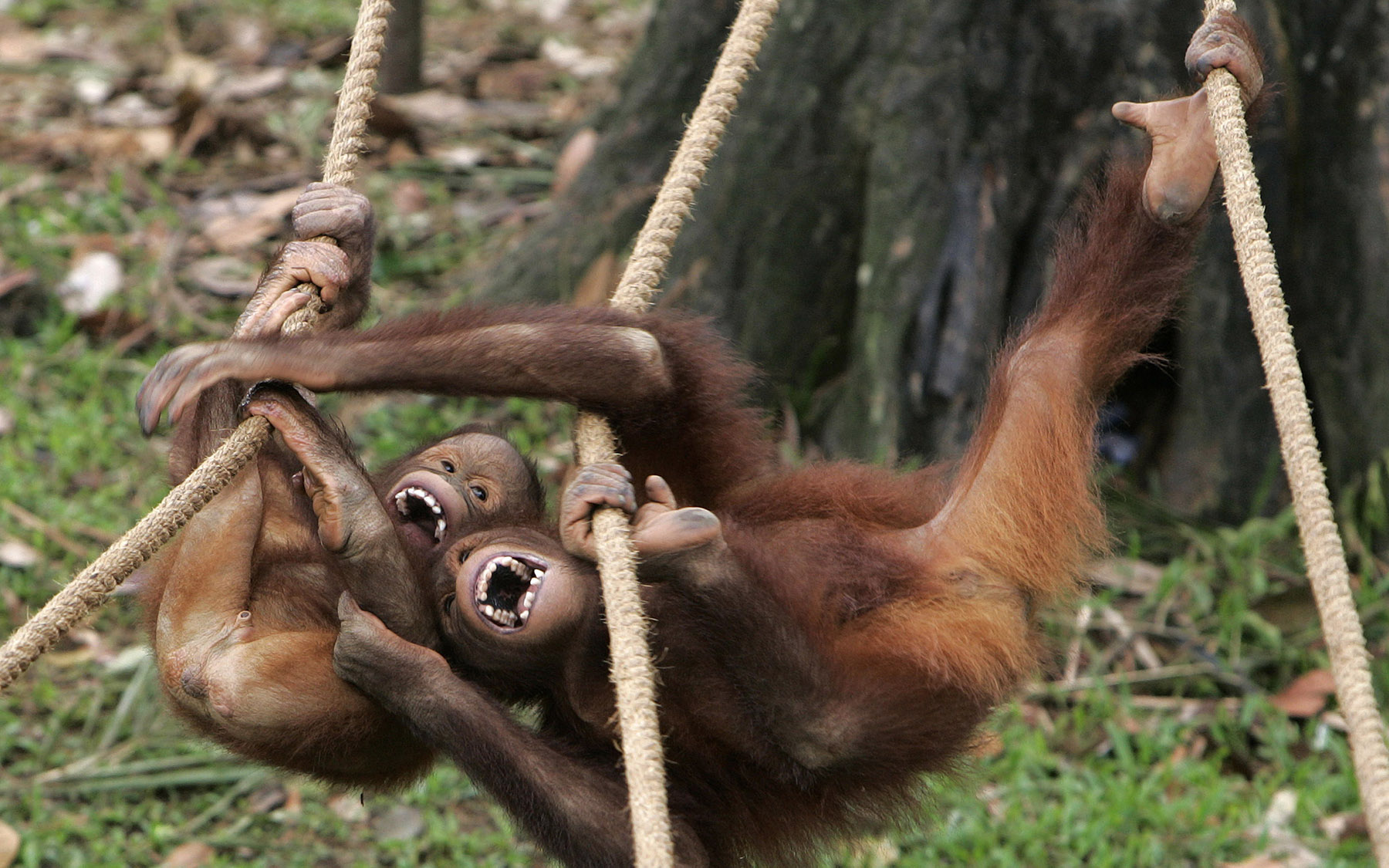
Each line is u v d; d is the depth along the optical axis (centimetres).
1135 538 1005
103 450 1079
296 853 836
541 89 1578
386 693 515
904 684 542
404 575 542
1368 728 370
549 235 1159
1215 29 527
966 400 1003
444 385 523
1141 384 1095
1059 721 909
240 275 1243
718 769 562
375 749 555
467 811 874
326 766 554
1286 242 1039
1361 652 381
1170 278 594
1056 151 1029
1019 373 596
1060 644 938
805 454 1040
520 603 554
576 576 548
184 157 1406
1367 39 1009
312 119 1467
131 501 1049
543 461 1066
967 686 548
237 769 882
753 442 625
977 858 819
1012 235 1030
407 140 1430
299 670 543
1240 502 1036
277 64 1591
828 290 1066
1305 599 966
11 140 1409
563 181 1227
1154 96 1007
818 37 1046
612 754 554
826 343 1071
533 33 1720
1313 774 873
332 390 513
